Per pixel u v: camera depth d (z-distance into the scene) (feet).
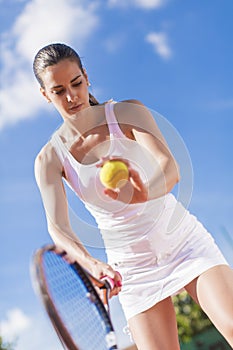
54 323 11.71
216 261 15.08
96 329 13.55
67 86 15.29
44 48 15.51
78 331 12.73
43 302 11.71
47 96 15.90
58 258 12.89
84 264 15.05
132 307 15.53
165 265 15.37
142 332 15.35
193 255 15.26
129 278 15.60
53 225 15.40
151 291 15.42
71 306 12.78
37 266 11.79
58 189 15.56
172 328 15.40
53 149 15.75
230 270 15.08
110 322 13.62
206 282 14.82
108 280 14.52
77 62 15.52
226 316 14.32
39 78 15.62
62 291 12.56
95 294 13.62
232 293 14.49
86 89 15.53
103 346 13.57
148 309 15.42
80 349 12.11
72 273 13.37
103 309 13.67
